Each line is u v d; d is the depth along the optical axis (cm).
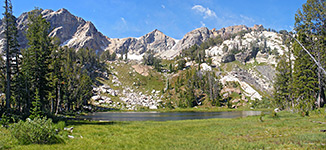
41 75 5072
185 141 1795
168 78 19025
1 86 5181
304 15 4475
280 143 1423
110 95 14388
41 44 5125
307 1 4362
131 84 17300
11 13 4328
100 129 2688
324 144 1284
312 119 3006
